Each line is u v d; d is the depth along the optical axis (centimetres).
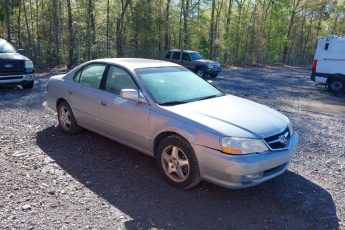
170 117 445
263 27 4509
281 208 409
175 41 4466
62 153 553
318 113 1034
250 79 2091
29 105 911
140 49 3153
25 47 3266
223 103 492
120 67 538
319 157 594
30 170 484
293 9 4838
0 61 1080
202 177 419
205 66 1994
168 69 558
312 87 1778
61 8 3075
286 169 491
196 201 417
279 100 1262
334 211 407
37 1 3488
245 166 387
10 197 404
